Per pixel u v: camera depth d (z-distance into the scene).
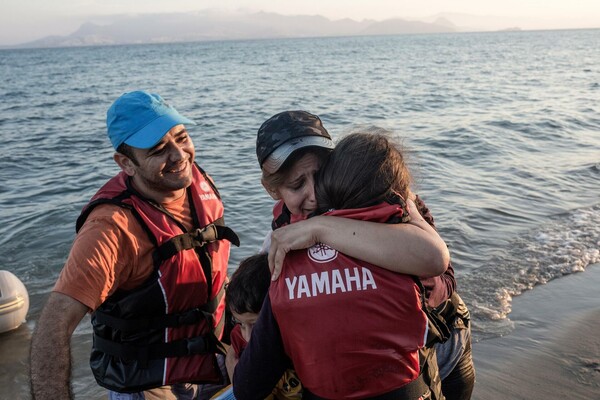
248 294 2.21
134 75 47.41
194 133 15.48
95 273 2.33
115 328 2.55
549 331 4.68
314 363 1.89
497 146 12.14
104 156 13.14
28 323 5.32
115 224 2.41
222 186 9.56
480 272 5.85
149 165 2.48
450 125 15.05
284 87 30.27
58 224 7.95
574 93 23.22
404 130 14.57
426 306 2.07
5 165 12.20
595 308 5.07
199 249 2.66
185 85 34.56
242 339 2.42
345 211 1.99
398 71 41.34
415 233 1.95
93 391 4.19
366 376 1.89
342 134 2.29
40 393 2.20
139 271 2.50
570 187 8.95
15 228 7.77
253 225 7.62
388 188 2.03
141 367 2.58
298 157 2.09
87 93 31.34
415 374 1.95
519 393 3.87
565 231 7.02
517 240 6.73
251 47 155.75
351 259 1.92
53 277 6.29
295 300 1.89
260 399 2.04
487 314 4.98
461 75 36.03
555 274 5.81
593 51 74.00
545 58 57.22
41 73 55.62
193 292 2.61
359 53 83.75
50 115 21.59
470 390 2.75
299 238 1.96
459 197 8.41
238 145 13.59
